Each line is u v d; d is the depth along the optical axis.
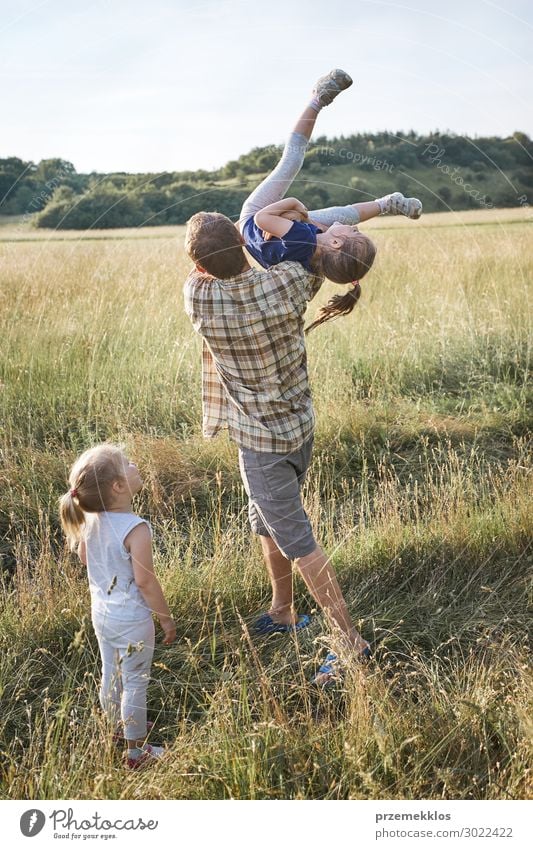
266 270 2.31
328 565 2.44
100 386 4.43
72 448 3.87
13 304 4.89
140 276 5.14
